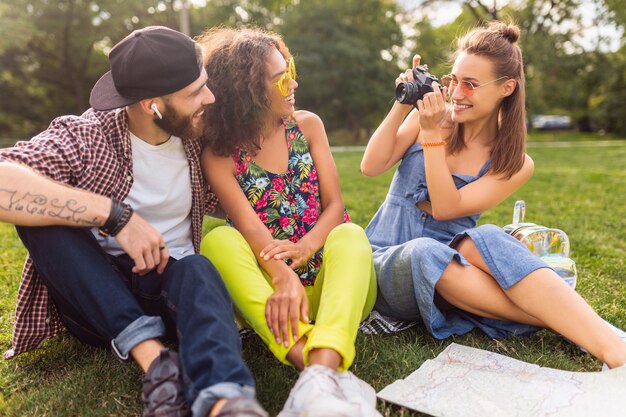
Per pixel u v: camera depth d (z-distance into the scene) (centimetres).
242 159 198
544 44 2288
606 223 456
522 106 212
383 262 199
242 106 186
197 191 194
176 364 137
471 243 191
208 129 191
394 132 222
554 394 154
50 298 187
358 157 1341
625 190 693
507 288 180
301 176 205
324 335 148
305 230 205
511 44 210
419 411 152
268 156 201
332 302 156
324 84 2475
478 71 205
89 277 150
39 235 154
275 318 158
